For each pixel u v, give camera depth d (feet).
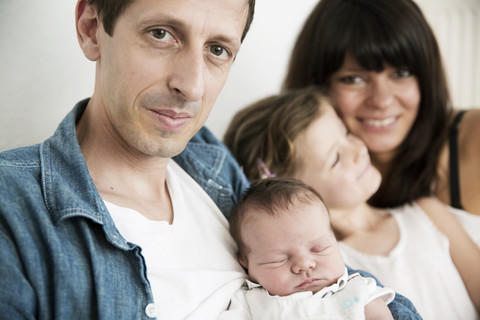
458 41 8.39
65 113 5.23
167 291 2.81
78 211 2.56
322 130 4.93
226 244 3.44
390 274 4.57
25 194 2.54
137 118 2.70
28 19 4.94
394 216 5.15
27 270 2.37
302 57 5.83
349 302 3.16
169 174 3.43
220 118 6.83
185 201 3.38
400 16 5.10
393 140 5.46
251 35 7.03
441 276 4.58
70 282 2.44
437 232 4.92
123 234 2.83
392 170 5.76
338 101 5.49
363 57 5.10
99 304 2.46
